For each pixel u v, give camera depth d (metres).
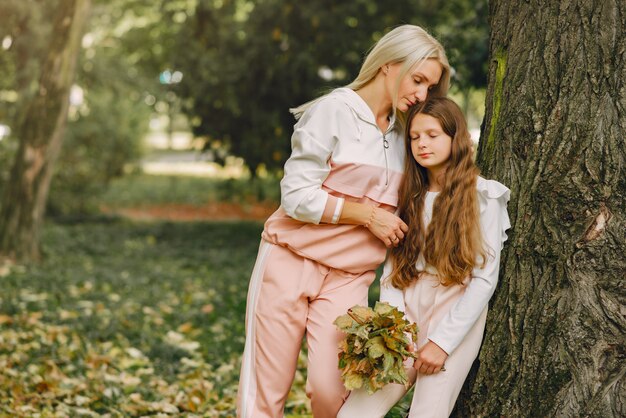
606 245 2.61
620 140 2.60
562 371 2.66
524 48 2.80
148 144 19.30
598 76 2.63
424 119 2.79
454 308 2.72
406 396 4.07
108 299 7.48
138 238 12.68
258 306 2.97
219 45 11.70
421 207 2.88
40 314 6.50
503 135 2.84
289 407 4.41
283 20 10.29
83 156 15.12
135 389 4.66
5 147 12.53
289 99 10.84
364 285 2.98
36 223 9.88
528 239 2.73
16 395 4.36
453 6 9.59
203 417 4.20
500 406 2.76
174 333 6.12
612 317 2.60
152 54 15.39
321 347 2.88
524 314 2.73
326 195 2.84
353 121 2.89
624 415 2.56
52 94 9.73
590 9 2.64
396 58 2.85
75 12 9.66
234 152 11.70
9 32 10.98
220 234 13.30
